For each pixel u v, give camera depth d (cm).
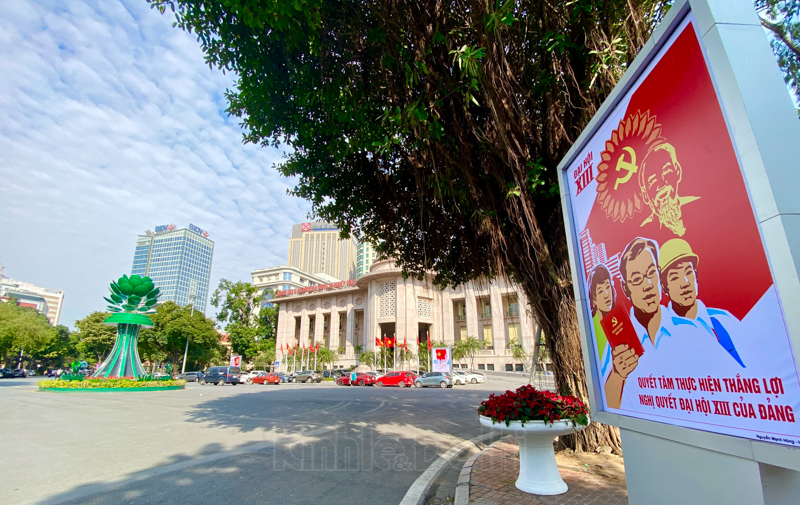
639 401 271
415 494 436
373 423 934
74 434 771
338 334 5962
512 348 4316
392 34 473
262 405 1334
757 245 180
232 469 520
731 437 194
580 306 344
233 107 731
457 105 503
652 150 255
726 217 197
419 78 478
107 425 888
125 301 2405
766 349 176
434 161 530
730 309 196
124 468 523
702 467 220
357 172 724
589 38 443
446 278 891
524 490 422
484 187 545
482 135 491
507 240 550
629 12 427
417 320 4878
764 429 176
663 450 250
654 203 253
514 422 423
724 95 192
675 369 236
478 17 414
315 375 3947
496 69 430
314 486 457
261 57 520
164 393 1917
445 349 2789
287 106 590
